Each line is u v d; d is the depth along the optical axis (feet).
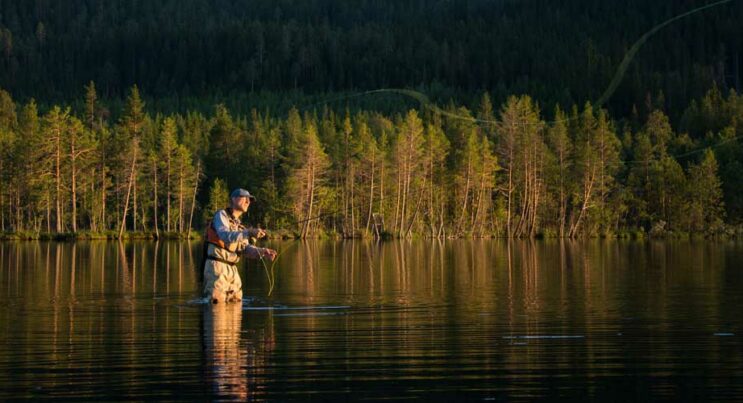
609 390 40.83
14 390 40.86
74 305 71.61
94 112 496.64
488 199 371.35
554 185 371.56
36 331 57.16
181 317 63.82
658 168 369.30
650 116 473.26
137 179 338.95
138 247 220.43
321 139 410.72
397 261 144.77
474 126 448.65
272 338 54.24
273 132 381.60
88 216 353.51
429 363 46.57
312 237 328.90
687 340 53.26
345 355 48.67
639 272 112.88
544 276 105.60
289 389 41.01
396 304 72.33
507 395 40.04
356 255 170.40
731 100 520.42
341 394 40.16
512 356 48.39
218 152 383.04
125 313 66.28
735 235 347.77
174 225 357.00
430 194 364.17
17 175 333.62
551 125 424.46
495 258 156.87
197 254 173.78
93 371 44.78
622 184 391.04
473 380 42.75
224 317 63.87
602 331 56.85
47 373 44.27
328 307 70.18
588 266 128.16
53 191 323.16
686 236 341.00
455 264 135.03
